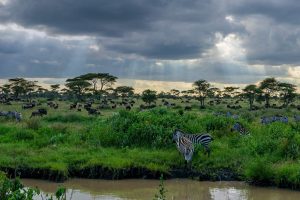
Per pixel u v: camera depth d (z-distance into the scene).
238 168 14.43
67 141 18.16
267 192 12.56
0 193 7.15
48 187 12.88
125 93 110.50
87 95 93.12
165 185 13.41
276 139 17.11
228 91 106.44
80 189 12.77
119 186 13.17
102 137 17.98
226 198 11.94
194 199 11.80
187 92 101.62
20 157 14.83
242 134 19.16
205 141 15.84
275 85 75.38
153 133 17.64
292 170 13.14
